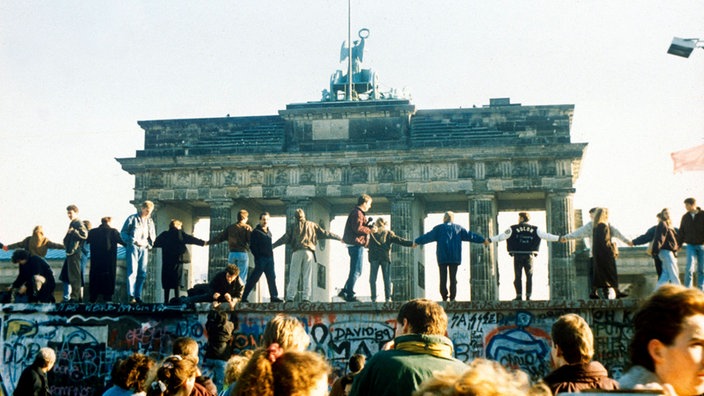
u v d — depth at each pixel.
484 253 95.38
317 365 8.52
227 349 28.52
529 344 28.38
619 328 27.94
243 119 102.00
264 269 32.88
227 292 30.64
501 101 99.88
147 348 30.72
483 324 28.80
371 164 98.19
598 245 29.95
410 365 10.72
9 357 31.59
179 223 33.66
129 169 101.81
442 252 32.19
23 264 33.97
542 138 96.88
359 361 18.50
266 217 33.22
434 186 97.12
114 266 33.84
